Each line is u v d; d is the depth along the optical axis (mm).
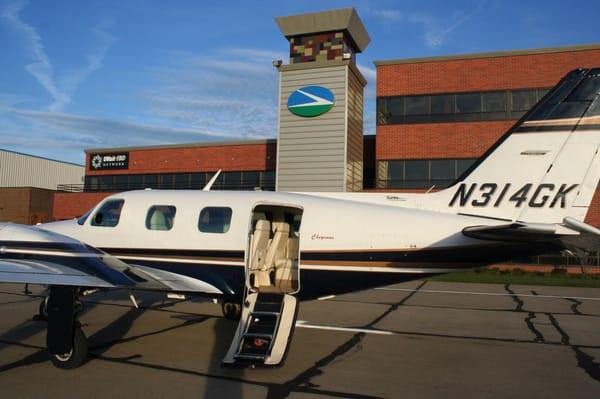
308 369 7078
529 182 8852
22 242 7590
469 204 9109
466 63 24297
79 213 31469
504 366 7359
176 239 9344
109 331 9484
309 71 24328
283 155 24453
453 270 8617
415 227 8617
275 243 9070
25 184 49438
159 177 31938
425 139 24609
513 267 23969
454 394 6066
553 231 7355
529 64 23453
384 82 25484
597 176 8633
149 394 5938
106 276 7055
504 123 23594
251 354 6805
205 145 30672
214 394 5957
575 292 16625
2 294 14445
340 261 8680
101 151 33719
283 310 7375
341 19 24078
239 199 9250
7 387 6176
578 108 8781
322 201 9086
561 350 8383
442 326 10414
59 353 6863
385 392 6117
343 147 23531
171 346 8328
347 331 9820
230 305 10500
